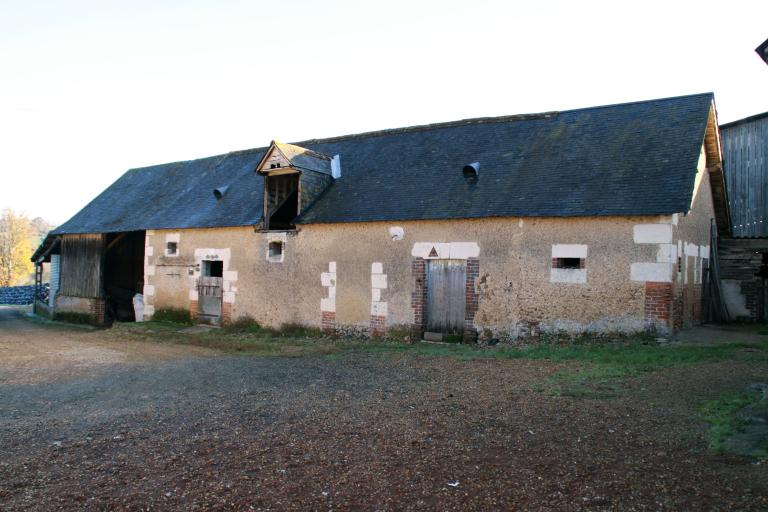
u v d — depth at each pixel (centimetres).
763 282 1263
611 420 549
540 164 1162
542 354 919
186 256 1591
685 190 937
